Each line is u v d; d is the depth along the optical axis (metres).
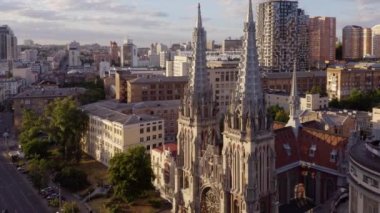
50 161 185.88
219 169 107.62
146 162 153.88
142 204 154.75
